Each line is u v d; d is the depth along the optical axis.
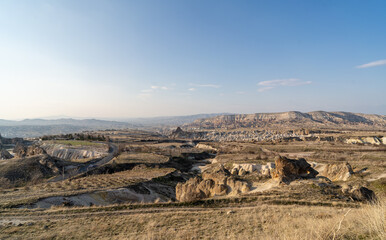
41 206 27.36
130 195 39.56
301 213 18.30
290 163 38.38
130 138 191.12
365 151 92.69
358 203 22.72
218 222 18.25
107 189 38.84
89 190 36.47
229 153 120.94
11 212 23.34
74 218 21.39
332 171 50.03
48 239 16.20
